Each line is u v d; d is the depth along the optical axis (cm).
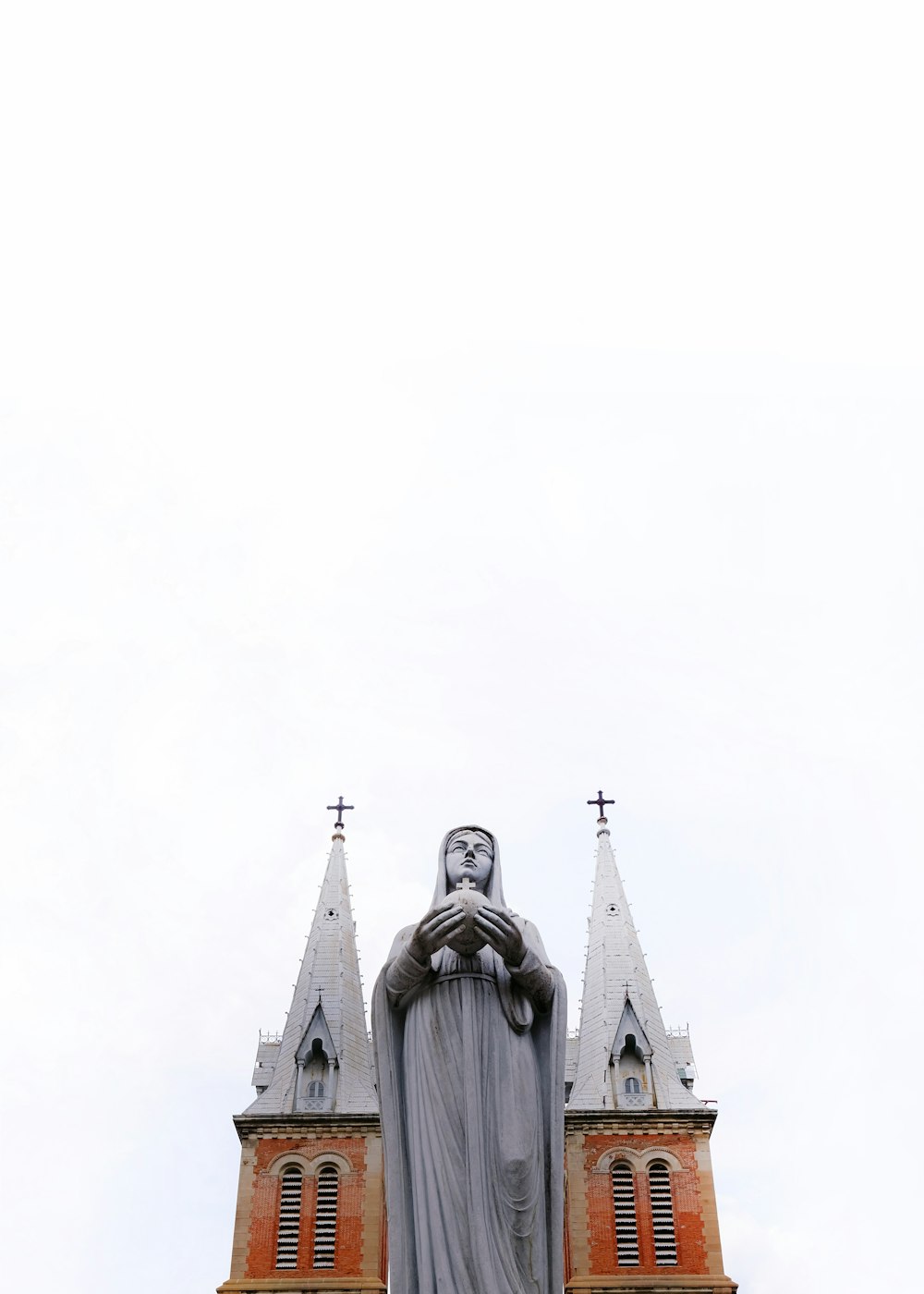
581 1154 5891
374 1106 6016
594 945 6800
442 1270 1759
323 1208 5719
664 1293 5431
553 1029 1969
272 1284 5475
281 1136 5903
